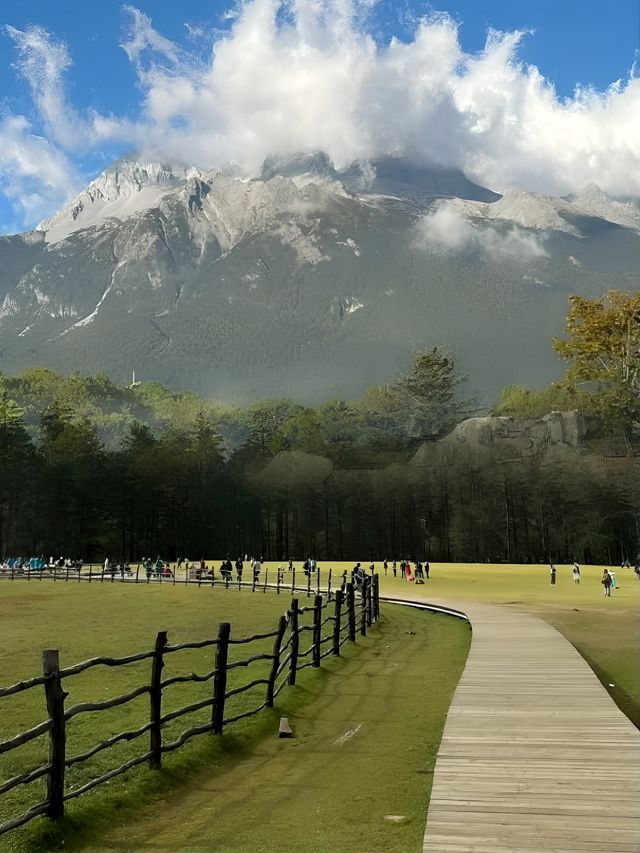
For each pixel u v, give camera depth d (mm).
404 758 10523
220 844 7656
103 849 7637
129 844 7754
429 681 16328
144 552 124938
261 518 130875
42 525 117812
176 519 125750
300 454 135375
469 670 16078
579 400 130625
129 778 9594
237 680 16875
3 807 8844
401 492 127250
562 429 124250
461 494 124938
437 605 34344
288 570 74125
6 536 117375
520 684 14492
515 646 19781
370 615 28047
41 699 15016
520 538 118000
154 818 8523
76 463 121688
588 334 78125
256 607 37906
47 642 23953
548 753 9812
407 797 8906
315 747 11312
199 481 129375
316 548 128625
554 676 15328
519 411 154125
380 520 128375
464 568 77688
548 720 11594
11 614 34438
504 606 34219
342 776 9828
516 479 119375
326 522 126812
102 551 119750
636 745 10172
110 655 20984
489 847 6895
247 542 130125
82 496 117250
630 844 6910
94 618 32344
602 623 26641
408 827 7941
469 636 24375
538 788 8445
